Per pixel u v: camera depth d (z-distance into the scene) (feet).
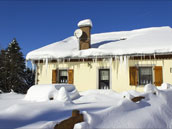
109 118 10.00
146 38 35.70
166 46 28.17
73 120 8.77
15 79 53.01
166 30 42.32
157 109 14.03
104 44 36.40
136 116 11.53
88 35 35.73
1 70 52.24
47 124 9.15
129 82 30.78
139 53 29.09
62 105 14.85
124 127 9.79
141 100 14.56
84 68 33.58
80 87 33.17
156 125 11.76
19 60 56.95
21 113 12.32
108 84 32.40
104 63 32.53
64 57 32.60
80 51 32.73
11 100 19.67
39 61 36.06
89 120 8.94
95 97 21.54
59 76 35.19
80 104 16.31
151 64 30.35
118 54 30.22
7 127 9.81
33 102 16.81
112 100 19.75
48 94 18.57
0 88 49.39
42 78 35.45
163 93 17.62
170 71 29.32
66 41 45.29
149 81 30.63
